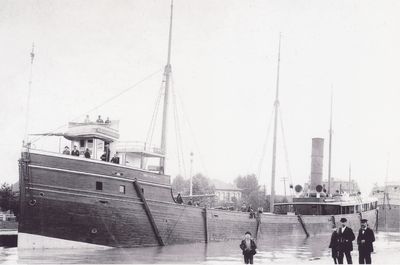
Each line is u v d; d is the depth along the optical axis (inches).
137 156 1258.6
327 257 990.4
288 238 1563.7
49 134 1111.6
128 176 1085.1
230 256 981.8
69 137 1131.3
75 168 1000.9
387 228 2618.1
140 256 932.6
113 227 1047.6
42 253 931.3
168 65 1412.4
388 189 2706.7
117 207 1053.8
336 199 1870.1
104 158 1123.3
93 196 1018.7
